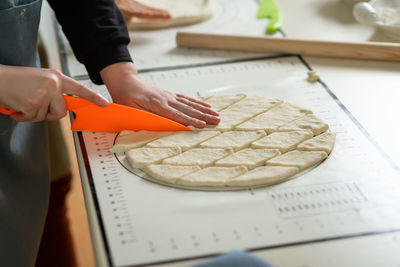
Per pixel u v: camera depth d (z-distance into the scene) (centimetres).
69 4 105
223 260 54
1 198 97
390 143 88
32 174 109
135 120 91
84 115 90
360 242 66
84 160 85
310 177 79
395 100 103
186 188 77
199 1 153
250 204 74
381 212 72
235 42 125
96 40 102
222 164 81
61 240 154
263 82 111
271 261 64
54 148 165
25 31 97
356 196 75
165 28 142
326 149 84
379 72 114
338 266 63
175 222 71
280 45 123
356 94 105
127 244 67
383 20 131
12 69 83
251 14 148
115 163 84
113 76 101
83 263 146
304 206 73
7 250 98
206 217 71
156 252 65
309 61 121
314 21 142
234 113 97
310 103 102
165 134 91
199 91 108
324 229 69
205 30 138
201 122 91
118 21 106
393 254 64
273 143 86
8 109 86
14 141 103
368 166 81
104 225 70
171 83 111
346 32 134
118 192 77
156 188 78
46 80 83
